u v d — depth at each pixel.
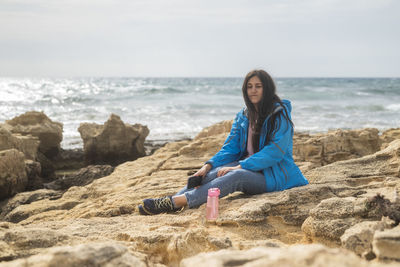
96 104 31.17
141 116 23.78
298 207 3.58
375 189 3.78
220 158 4.27
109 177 6.39
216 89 49.16
